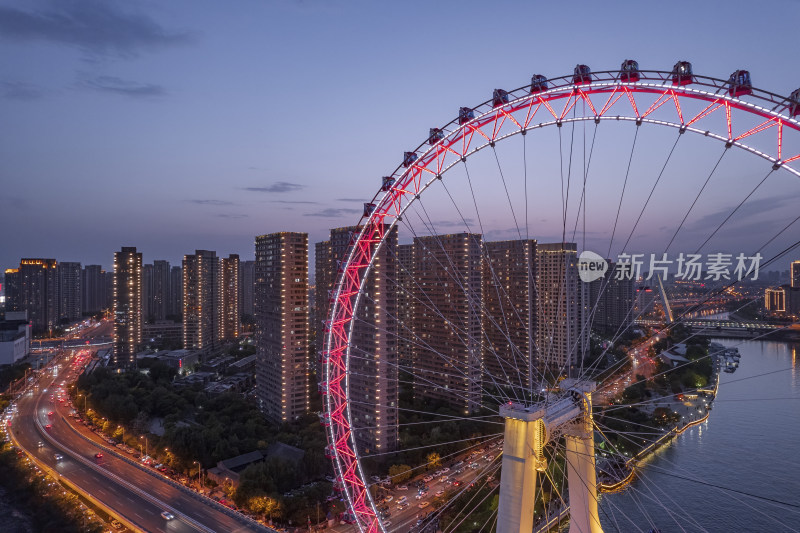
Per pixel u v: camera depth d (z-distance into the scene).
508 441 83.94
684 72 71.19
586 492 95.69
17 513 173.38
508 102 88.00
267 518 156.50
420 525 148.88
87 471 192.75
